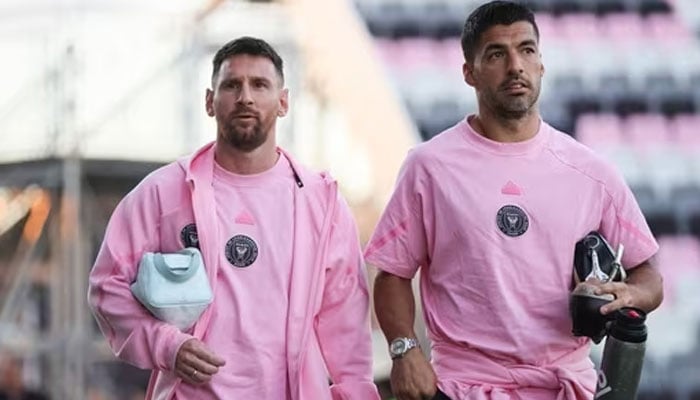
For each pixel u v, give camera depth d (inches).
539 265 448.5
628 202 460.4
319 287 460.1
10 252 1130.7
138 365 449.4
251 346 449.4
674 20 1268.5
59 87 1080.8
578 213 453.7
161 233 460.4
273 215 461.4
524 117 453.1
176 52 1128.8
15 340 1083.9
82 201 1098.1
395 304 465.4
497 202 450.6
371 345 474.0
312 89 1184.2
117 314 450.6
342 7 1206.3
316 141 1179.3
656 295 454.3
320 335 470.0
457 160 457.1
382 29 1213.7
